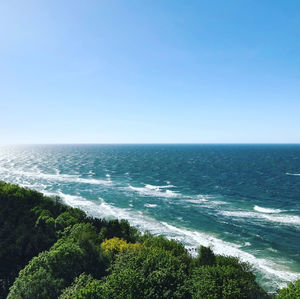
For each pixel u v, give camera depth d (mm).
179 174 147500
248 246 49969
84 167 183750
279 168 170875
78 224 43344
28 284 23578
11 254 39281
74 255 28453
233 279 23484
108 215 70625
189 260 31984
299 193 96562
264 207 77938
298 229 58938
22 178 132625
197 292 21828
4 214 49562
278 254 46375
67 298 20469
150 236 46719
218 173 150125
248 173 148625
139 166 189375
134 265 25484
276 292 33562
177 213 72250
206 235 55781
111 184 116812
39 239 42000
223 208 77188
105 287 20703
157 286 21750
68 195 94438
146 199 88688
